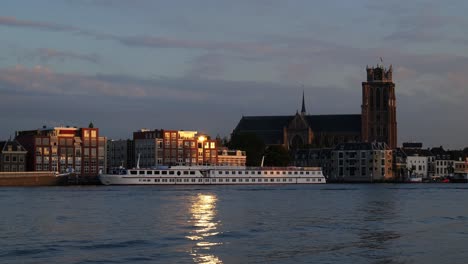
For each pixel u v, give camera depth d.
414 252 94.12
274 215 145.25
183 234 111.44
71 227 121.00
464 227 121.50
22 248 96.88
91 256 90.75
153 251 94.56
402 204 180.62
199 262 87.12
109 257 90.06
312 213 150.38
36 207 162.62
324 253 93.25
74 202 180.38
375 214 148.00
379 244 100.62
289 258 89.75
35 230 116.50
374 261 87.94
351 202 188.38
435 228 120.12
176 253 93.00
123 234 111.44
